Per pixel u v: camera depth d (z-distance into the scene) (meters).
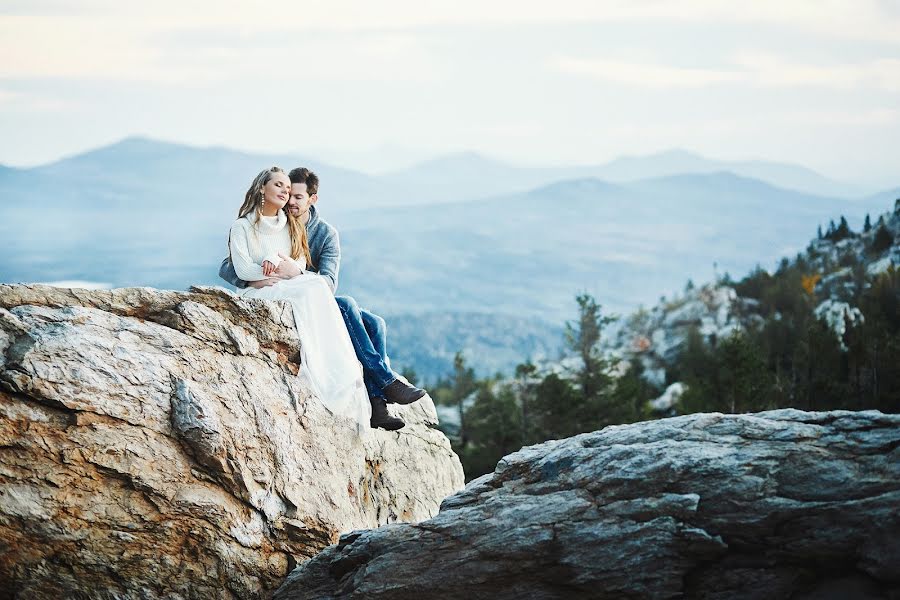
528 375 48.16
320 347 8.09
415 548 6.35
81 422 6.44
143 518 6.60
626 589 5.61
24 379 6.27
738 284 121.00
